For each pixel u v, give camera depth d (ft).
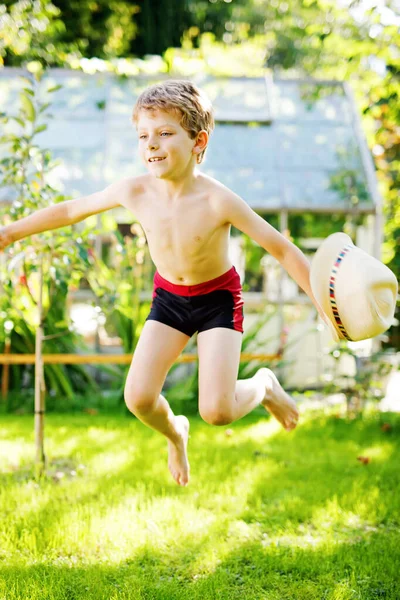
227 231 8.89
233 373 8.62
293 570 9.38
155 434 18.65
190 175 8.53
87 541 10.07
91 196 9.25
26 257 14.17
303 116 30.48
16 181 14.23
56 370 23.98
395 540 10.43
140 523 10.75
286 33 53.72
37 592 8.30
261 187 27.71
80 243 14.16
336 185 27.73
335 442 17.92
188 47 52.95
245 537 10.44
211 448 16.47
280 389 10.59
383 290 7.68
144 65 32.89
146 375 8.77
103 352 28.37
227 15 54.90
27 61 32.14
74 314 26.58
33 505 11.46
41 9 30.04
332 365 30.48
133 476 13.55
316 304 8.25
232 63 47.55
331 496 12.60
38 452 14.23
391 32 21.93
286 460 15.55
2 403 23.66
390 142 28.22
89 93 30.32
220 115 30.14
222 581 8.90
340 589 8.63
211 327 8.94
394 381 34.73
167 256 8.76
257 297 30.12
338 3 25.43
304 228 29.25
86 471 14.16
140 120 8.10
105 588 8.53
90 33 46.55
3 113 13.94
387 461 15.70
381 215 26.99
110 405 23.86
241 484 13.02
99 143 28.55
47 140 28.40
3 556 9.60
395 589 8.84
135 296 24.47
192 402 23.26
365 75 27.68
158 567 9.35
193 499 12.10
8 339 23.13
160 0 50.52
